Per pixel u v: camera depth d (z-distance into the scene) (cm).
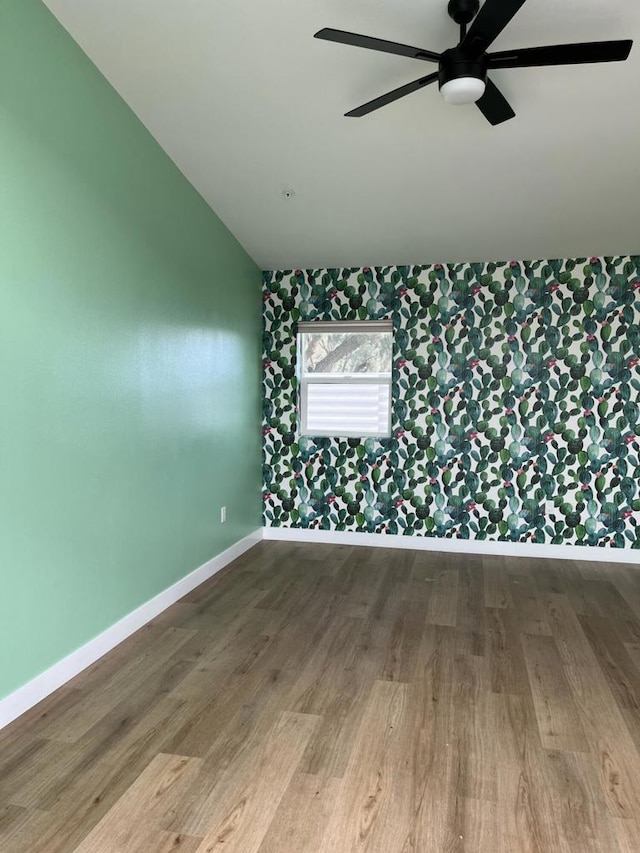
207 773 199
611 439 466
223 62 276
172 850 165
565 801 187
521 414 479
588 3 236
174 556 366
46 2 243
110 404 293
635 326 458
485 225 419
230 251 446
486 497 488
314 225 430
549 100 289
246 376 486
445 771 201
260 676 268
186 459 380
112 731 223
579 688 259
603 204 383
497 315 480
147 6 247
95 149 277
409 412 499
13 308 226
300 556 473
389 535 507
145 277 325
